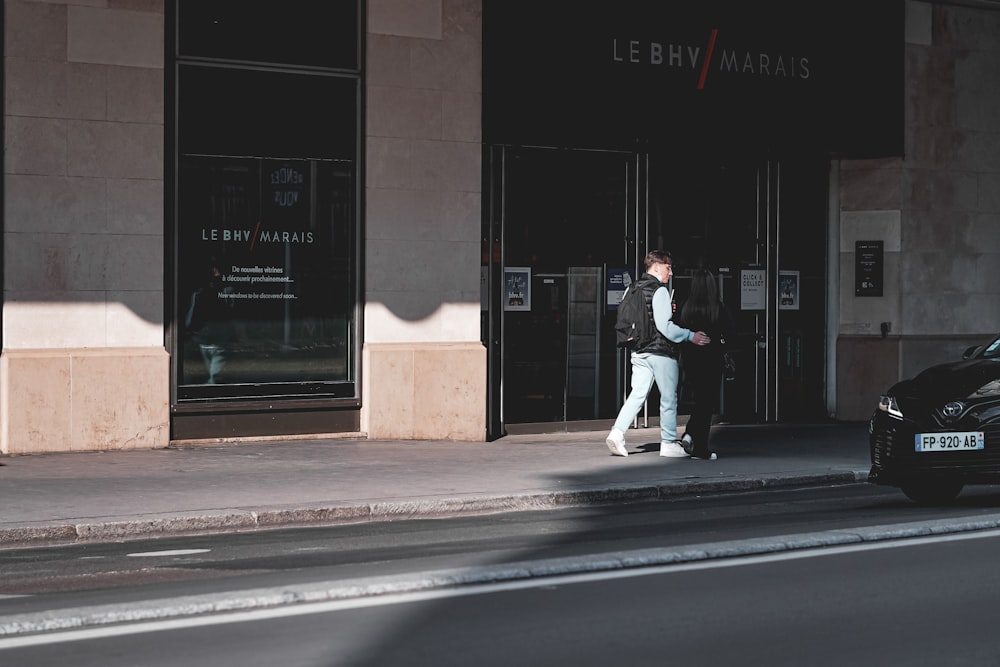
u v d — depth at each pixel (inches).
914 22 799.7
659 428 749.3
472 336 684.1
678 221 752.3
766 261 783.7
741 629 298.0
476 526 457.1
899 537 413.7
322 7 650.8
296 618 307.7
